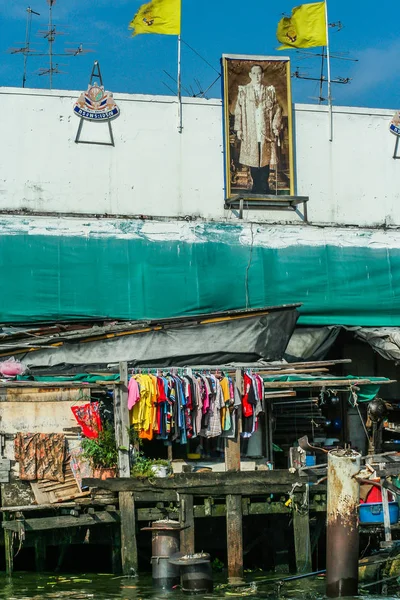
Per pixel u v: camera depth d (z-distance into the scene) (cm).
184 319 2458
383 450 2744
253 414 2172
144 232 2934
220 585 1959
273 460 2339
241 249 2967
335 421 2842
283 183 3094
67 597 1834
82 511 2050
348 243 3059
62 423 2078
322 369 2409
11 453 2052
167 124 3059
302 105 3162
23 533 1995
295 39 3203
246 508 2064
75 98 2997
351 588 1777
